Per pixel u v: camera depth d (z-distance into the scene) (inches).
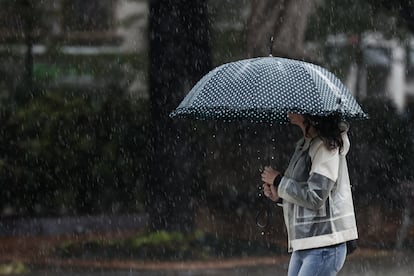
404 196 1535.4
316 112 547.2
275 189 582.2
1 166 1652.3
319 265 561.0
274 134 1562.5
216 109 585.6
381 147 1610.5
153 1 1443.2
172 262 1221.7
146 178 1646.2
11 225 1558.8
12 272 1153.4
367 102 1681.8
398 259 1206.9
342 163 571.2
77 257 1266.0
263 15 1504.7
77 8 1820.9
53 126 1681.8
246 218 1482.5
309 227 561.0
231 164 1553.9
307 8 1518.2
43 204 1659.7
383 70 1802.4
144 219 1605.6
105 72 1764.3
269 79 565.6
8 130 1665.8
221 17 1727.4
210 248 1300.4
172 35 1438.2
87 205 1672.0
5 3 1753.2
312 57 1726.1
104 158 1676.9
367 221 1486.2
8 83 1715.1
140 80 1764.3
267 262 1210.6
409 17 1609.3
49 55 1768.0
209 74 598.2
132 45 1820.9
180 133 1440.7
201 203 1504.7
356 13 1744.6
